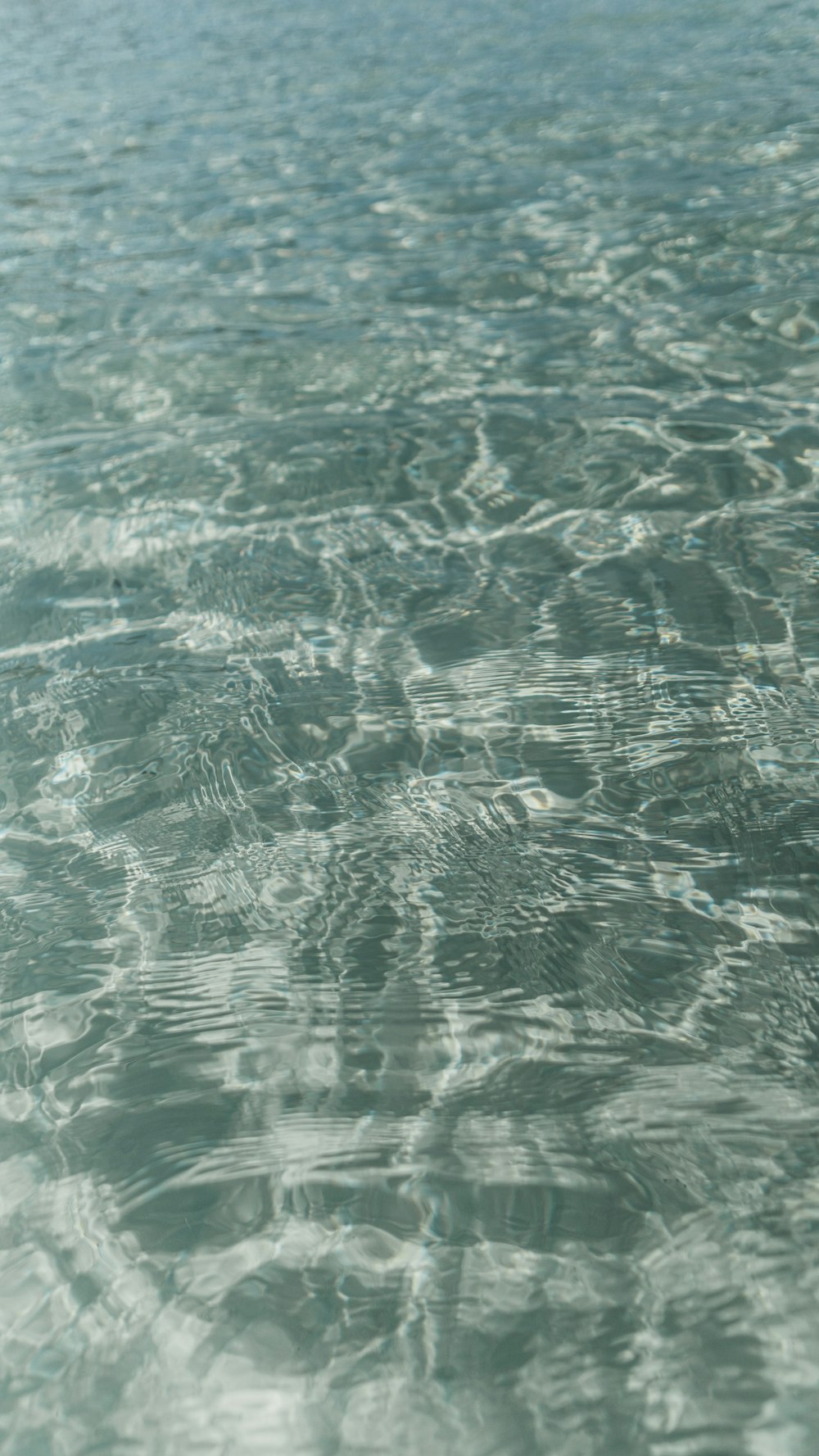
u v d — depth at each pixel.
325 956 1.79
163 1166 1.47
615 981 1.70
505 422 3.55
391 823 2.07
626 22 9.57
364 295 4.68
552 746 2.22
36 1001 1.75
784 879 1.86
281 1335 1.27
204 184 6.48
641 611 2.60
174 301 4.84
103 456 3.58
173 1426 1.20
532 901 1.86
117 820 2.13
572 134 6.59
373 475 3.32
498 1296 1.29
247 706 2.42
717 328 4.03
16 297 5.04
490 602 2.70
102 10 14.06
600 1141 1.46
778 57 7.79
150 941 1.85
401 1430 1.17
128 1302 1.31
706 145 6.07
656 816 2.02
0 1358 1.27
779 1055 1.56
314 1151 1.48
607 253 4.80
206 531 3.12
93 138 7.74
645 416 3.49
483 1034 1.63
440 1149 1.47
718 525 2.90
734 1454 1.13
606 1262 1.31
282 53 10.00
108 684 2.53
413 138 6.91
